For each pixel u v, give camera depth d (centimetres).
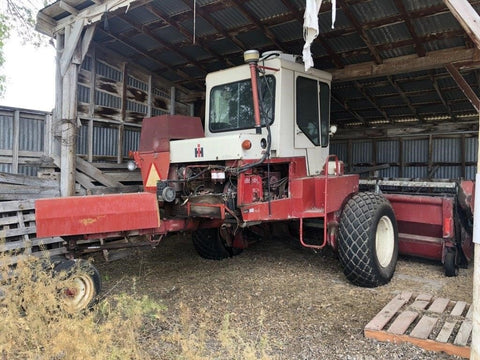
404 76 648
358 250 404
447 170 769
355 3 477
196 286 424
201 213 393
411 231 496
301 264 511
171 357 255
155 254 575
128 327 249
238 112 446
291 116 428
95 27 552
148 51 669
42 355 219
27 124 560
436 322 302
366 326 299
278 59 415
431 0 453
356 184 480
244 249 592
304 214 413
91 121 625
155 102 749
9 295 253
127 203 350
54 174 557
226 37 600
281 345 283
